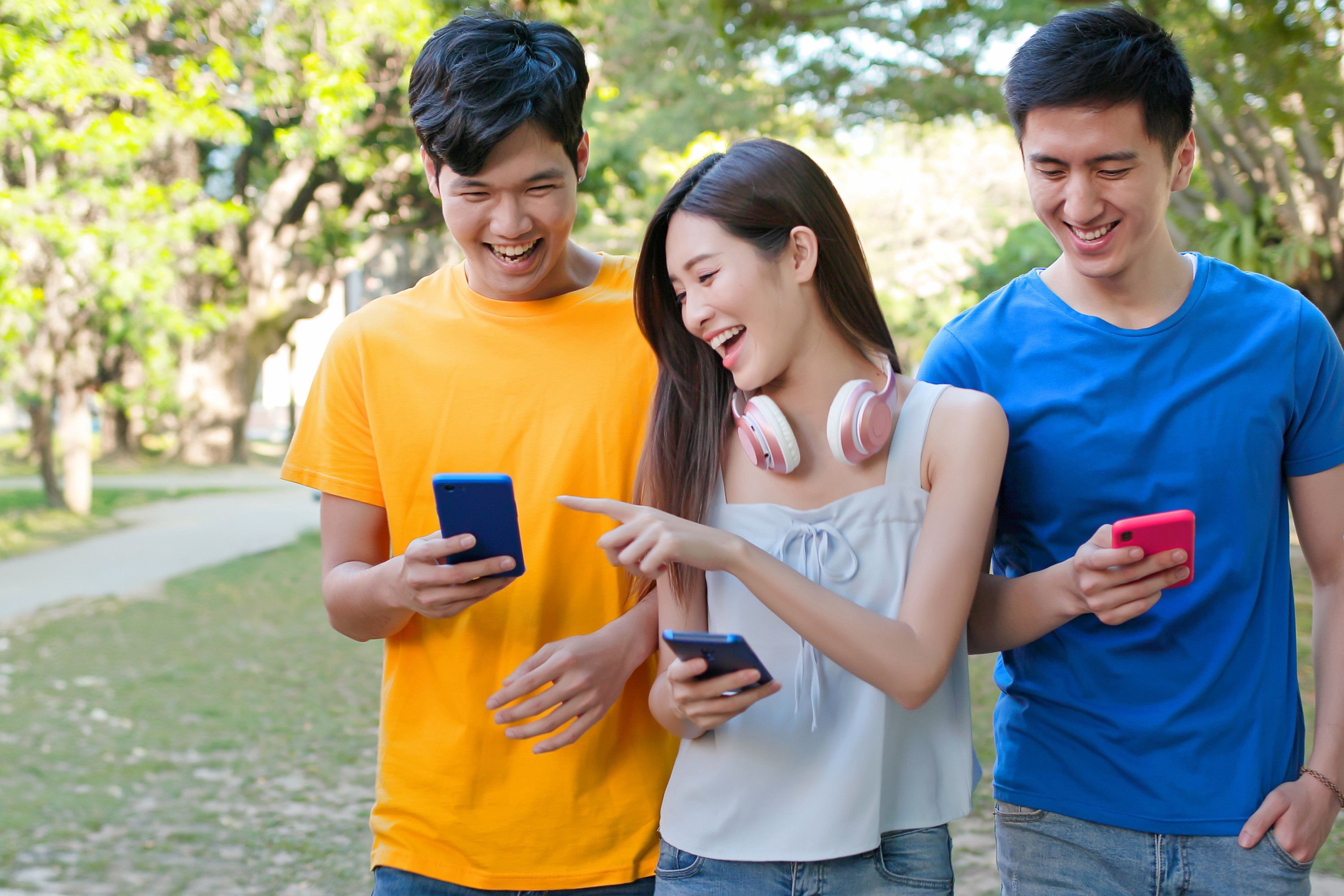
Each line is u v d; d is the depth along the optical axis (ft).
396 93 55.72
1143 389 6.45
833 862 5.79
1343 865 13.35
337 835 15.88
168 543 46.52
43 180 41.37
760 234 5.69
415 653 6.68
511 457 6.62
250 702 22.81
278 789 17.74
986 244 89.97
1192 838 6.31
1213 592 6.31
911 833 5.91
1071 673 6.57
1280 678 6.41
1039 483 6.64
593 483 6.61
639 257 6.09
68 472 53.26
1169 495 6.39
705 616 6.19
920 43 43.55
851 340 6.03
